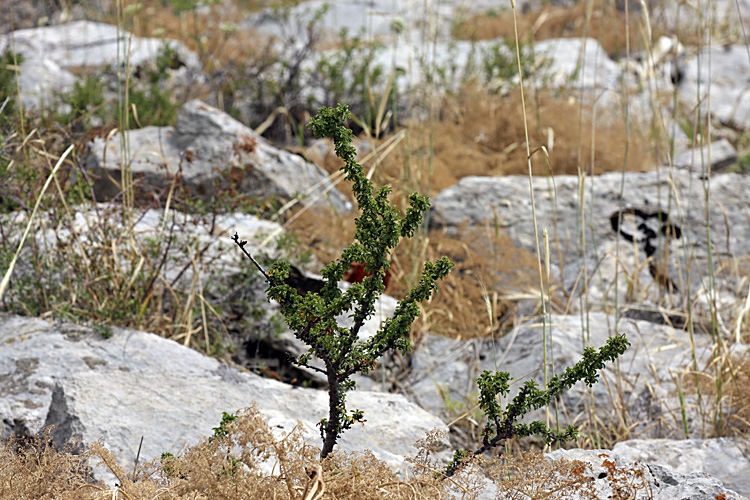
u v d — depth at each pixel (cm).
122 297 520
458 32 1430
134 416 398
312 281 603
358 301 268
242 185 747
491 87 1066
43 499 274
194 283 541
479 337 645
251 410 260
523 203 792
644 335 560
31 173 556
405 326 269
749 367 478
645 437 479
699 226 761
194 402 420
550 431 286
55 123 675
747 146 1153
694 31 1463
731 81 1323
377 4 1559
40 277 532
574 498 297
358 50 1148
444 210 777
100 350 459
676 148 1076
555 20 1556
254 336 557
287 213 746
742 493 386
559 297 664
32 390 424
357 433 412
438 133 938
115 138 772
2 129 613
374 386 552
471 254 714
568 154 923
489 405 281
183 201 620
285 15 1260
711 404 493
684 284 680
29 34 1220
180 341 539
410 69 848
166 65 1081
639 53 1370
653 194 802
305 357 269
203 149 754
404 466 383
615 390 503
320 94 1062
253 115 1062
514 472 321
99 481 325
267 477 251
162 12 1404
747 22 1525
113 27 1304
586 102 1045
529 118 952
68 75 1061
